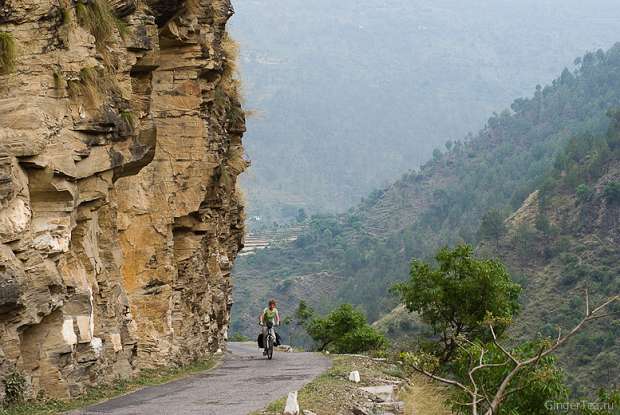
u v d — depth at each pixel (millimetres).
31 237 14812
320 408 15156
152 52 21906
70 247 16781
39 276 14781
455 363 16156
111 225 20125
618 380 64125
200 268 30703
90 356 16703
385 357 32656
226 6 32375
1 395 13461
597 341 70125
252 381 20672
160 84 28109
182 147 27953
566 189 136625
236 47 37594
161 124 27938
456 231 186875
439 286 33812
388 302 141250
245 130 41469
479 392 14977
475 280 33500
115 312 19562
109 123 17234
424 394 20938
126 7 20422
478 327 33656
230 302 43562
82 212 17594
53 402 14750
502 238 128375
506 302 33719
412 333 103562
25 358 14992
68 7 16516
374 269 186250
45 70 15664
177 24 27438
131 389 18312
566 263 112125
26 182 15008
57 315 15578
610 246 113188
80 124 16484
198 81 28625
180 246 29031
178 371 24375
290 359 30422
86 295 16641
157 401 15922
